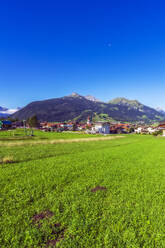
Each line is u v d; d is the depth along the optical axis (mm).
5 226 4465
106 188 7805
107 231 4285
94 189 7645
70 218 4961
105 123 124125
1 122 102375
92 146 29922
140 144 36969
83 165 12992
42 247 3736
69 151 22000
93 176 9875
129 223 4812
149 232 4348
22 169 11344
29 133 61938
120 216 5098
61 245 3783
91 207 5703
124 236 4102
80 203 5965
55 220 4758
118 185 8289
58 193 6980
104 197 6664
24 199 6184
